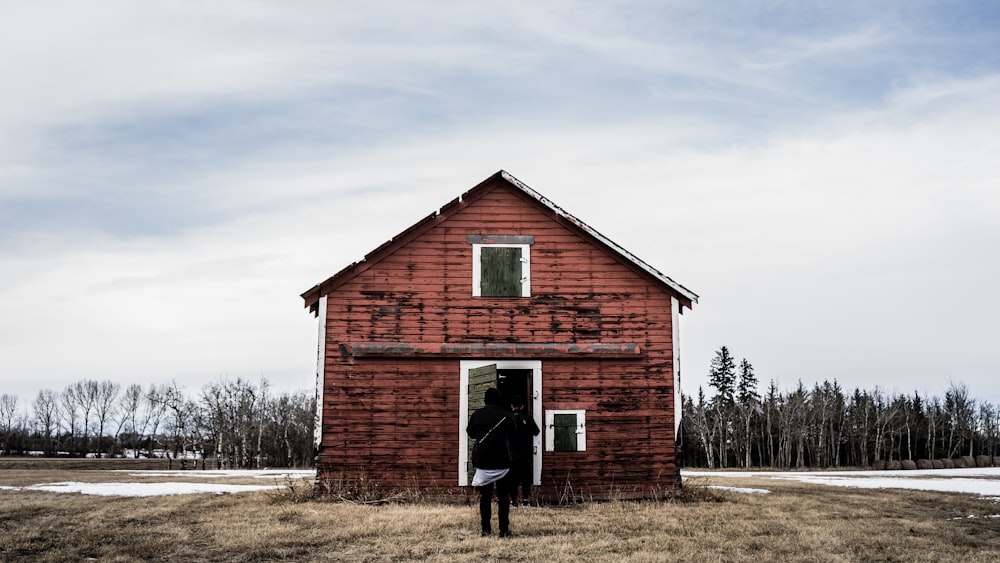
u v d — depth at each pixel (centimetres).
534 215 1866
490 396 1262
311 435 8050
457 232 1847
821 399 9244
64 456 10475
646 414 1778
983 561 1098
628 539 1220
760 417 9025
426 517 1404
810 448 9144
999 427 9212
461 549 1144
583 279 1838
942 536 1305
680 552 1127
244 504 1603
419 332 1792
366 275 1812
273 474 3591
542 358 1784
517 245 1847
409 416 1748
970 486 2331
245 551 1147
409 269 1822
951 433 9088
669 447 1767
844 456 9456
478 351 1777
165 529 1306
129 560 1091
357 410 1745
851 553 1146
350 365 1766
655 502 1661
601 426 1766
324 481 1712
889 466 6775
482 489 1234
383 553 1127
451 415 1753
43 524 1352
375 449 1730
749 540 1223
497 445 1223
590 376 1788
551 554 1107
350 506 1578
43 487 2122
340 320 1786
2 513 1459
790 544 1195
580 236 1858
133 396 11919
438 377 1769
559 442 1747
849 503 1742
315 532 1271
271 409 8144
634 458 1756
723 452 8612
